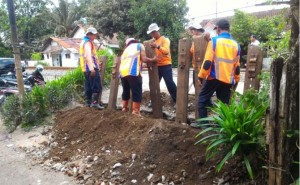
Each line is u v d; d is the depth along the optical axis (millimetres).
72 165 4602
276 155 2957
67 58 36656
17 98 6883
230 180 3502
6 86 9336
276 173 2947
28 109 6742
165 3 18234
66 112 6762
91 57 6410
